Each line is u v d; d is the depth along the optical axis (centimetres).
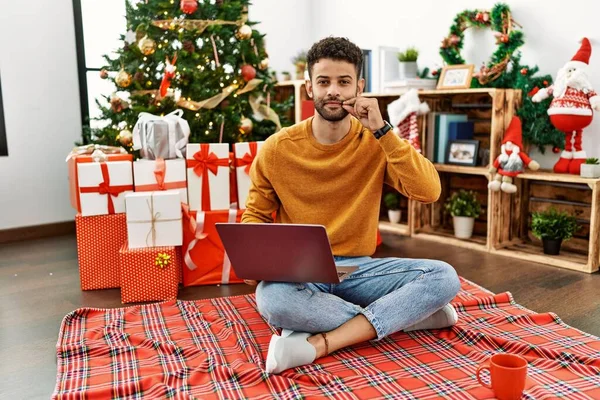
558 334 194
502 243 322
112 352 182
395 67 377
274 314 171
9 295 254
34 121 366
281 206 194
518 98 318
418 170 171
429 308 180
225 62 310
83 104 385
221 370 166
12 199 363
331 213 184
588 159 281
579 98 285
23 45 357
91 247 258
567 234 294
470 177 359
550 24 308
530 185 330
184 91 296
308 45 464
